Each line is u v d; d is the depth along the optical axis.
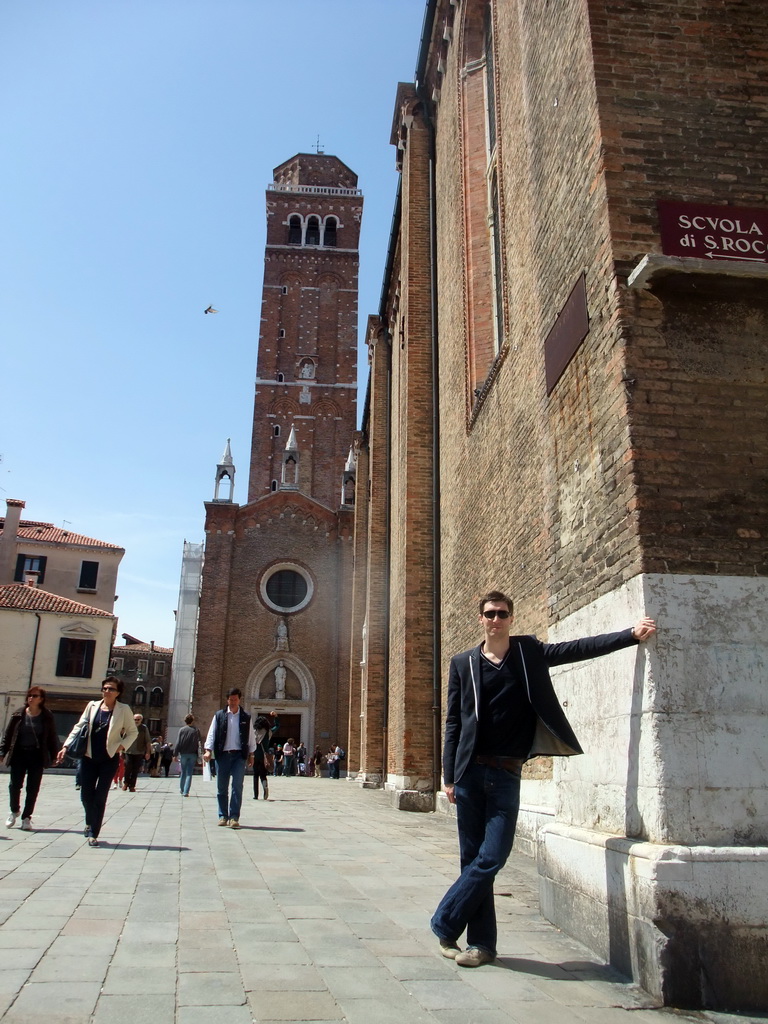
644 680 5.00
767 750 4.88
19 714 10.56
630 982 4.58
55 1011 3.53
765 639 5.11
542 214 7.79
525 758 5.06
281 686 45.28
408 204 20.27
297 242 63.38
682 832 4.67
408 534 18.22
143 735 19.75
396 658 20.09
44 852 8.28
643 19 6.58
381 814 15.67
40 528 51.84
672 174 6.16
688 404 5.61
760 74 6.54
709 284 5.79
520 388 10.67
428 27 19.02
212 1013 3.61
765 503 5.45
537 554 9.66
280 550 47.59
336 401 59.06
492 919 4.87
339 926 5.44
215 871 7.54
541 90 7.96
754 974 4.34
